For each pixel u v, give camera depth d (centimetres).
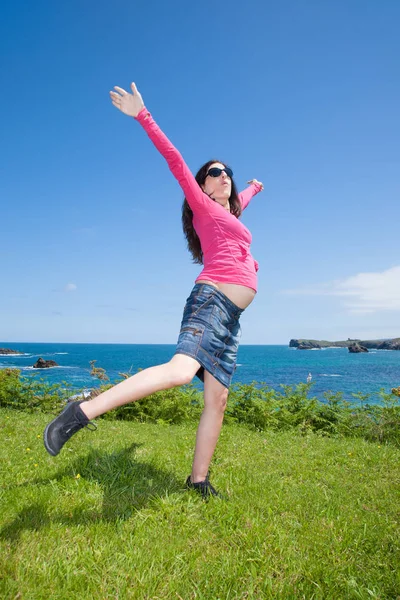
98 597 186
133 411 799
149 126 278
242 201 401
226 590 197
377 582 207
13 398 810
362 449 514
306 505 307
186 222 353
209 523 264
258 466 414
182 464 391
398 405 735
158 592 193
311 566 218
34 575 196
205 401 308
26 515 258
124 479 325
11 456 398
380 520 282
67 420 252
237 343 320
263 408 765
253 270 321
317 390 2638
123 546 227
